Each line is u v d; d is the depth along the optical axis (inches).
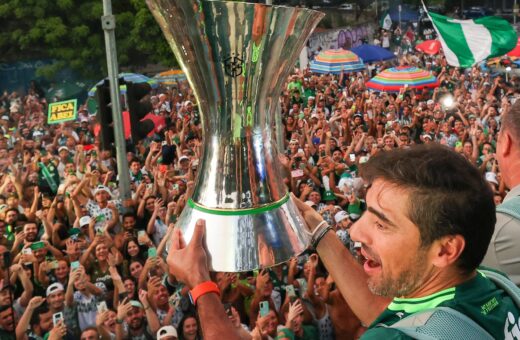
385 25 1475.1
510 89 803.4
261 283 273.6
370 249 50.3
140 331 255.3
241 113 61.5
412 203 46.3
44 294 275.7
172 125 655.8
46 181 447.5
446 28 639.8
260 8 56.4
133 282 276.5
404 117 692.1
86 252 290.4
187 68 61.6
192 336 253.8
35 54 1171.9
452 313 45.9
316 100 759.7
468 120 643.5
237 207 60.7
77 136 633.0
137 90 338.0
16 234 311.0
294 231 63.3
